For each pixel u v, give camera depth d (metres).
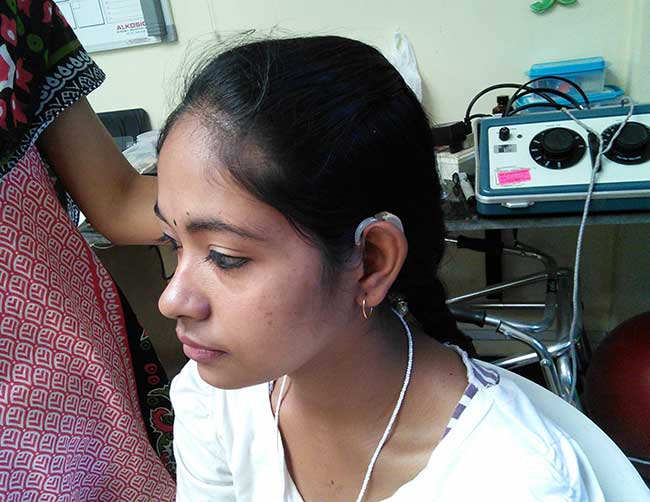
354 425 0.47
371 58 0.40
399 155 0.38
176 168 0.36
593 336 1.52
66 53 0.68
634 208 0.80
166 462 0.95
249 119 0.35
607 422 1.08
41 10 0.65
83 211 0.78
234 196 0.35
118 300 0.82
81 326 0.72
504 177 0.84
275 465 0.51
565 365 0.93
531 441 0.42
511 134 0.87
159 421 0.93
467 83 1.30
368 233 0.38
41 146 0.72
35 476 0.71
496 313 1.09
